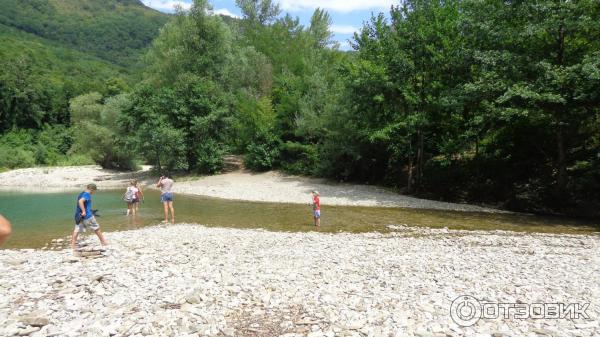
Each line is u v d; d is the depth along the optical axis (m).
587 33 20.91
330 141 32.47
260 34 53.16
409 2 26.53
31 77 73.19
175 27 42.31
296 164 35.88
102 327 6.00
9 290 7.75
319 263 10.31
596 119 21.16
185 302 7.21
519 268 9.97
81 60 132.75
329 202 24.42
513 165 26.00
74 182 37.94
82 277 8.52
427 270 9.70
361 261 10.60
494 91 21.61
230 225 17.33
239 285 8.26
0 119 68.56
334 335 5.95
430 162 29.98
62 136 67.06
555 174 23.98
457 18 24.59
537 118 21.42
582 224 18.02
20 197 27.42
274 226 17.11
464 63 23.91
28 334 5.79
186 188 31.61
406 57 26.14
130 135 39.78
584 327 6.34
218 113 37.28
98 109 56.25
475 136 25.67
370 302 7.35
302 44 50.19
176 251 11.54
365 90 27.14
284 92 39.28
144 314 6.57
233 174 37.97
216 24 41.47
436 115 26.86
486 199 24.94
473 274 9.32
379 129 27.14
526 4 20.58
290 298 7.59
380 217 19.47
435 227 17.06
